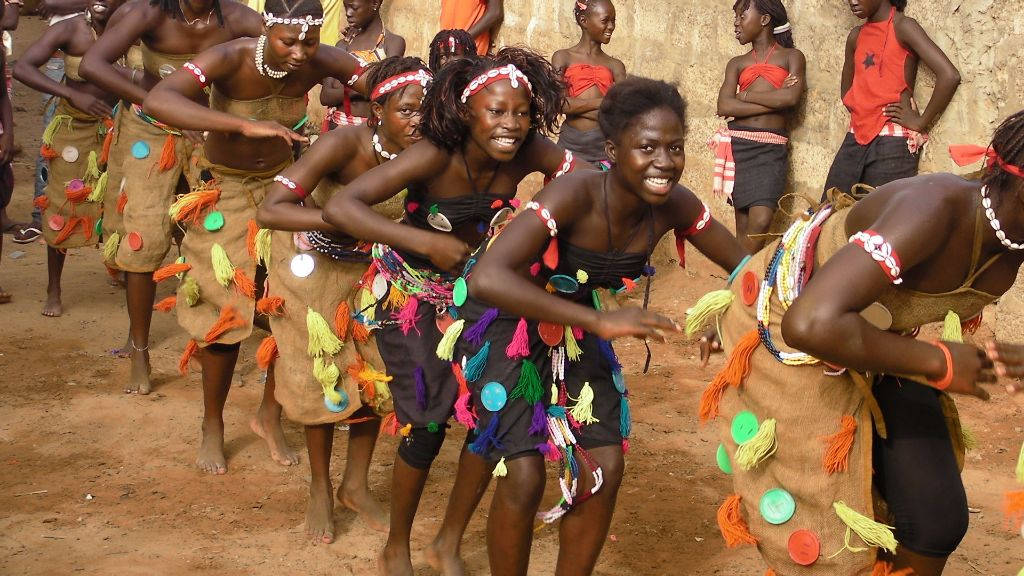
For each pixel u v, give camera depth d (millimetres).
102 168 7109
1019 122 2584
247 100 4746
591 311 3010
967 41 6230
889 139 6574
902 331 3029
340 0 10703
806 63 7391
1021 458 2795
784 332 2691
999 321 6254
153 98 4523
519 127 3436
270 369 5090
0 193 7676
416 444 3908
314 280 4258
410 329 3887
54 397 5871
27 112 13852
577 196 3182
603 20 8156
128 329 7090
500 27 10469
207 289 4855
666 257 8609
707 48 8266
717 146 7555
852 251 2658
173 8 5598
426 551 4070
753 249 7551
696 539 4406
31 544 4266
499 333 3400
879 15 6551
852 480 2990
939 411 3139
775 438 3039
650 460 5203
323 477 4422
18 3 9758
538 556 4270
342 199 3574
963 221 2715
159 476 4965
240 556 4223
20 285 8016
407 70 3955
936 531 3039
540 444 3281
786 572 3111
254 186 4871
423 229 3736
